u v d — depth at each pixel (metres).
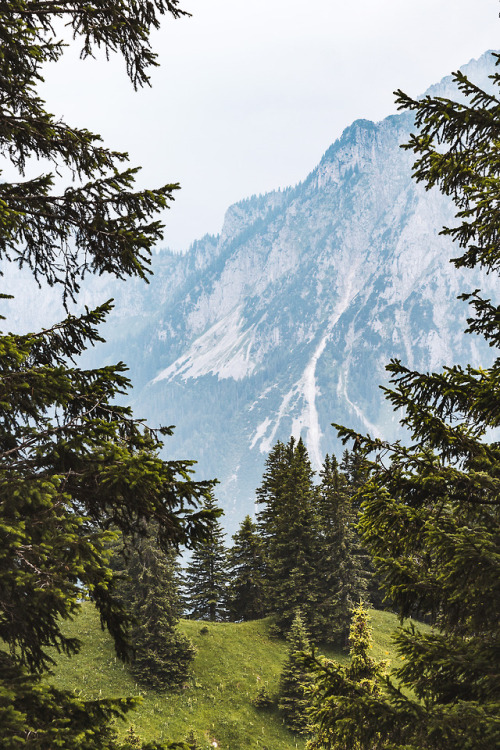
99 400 5.68
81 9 6.11
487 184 7.08
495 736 5.41
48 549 4.57
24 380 5.25
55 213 6.36
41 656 5.41
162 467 5.14
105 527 5.57
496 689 6.23
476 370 6.97
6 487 4.68
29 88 6.31
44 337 6.02
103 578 4.83
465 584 6.14
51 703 4.57
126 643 5.74
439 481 6.82
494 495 7.05
